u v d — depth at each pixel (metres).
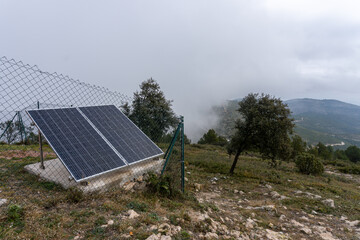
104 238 3.06
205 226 4.23
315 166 18.58
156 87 20.22
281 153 13.86
